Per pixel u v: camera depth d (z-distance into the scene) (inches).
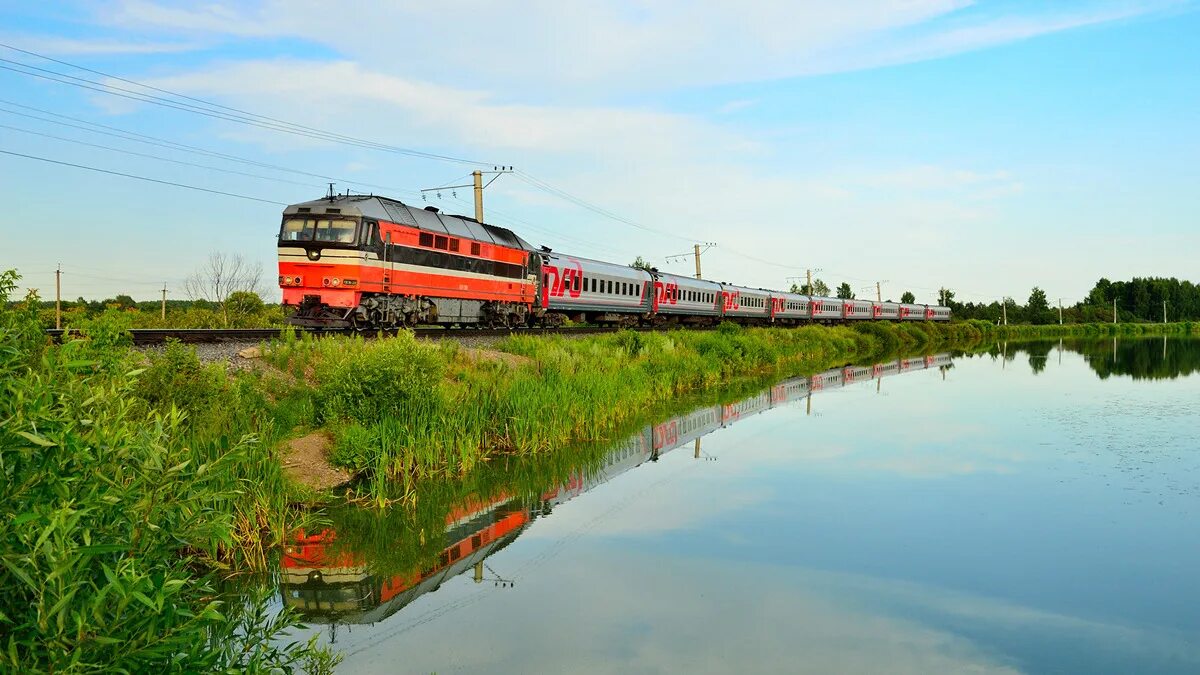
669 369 1093.8
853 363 1760.6
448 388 655.8
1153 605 324.8
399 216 853.8
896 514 461.7
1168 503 486.3
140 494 165.5
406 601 323.3
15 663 124.8
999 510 470.3
